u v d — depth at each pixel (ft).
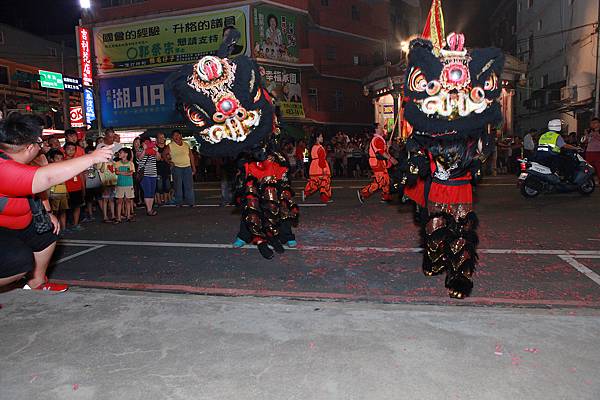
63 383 8.81
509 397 8.05
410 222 27.73
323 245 22.61
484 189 42.75
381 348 9.77
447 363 9.15
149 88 90.94
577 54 83.25
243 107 16.17
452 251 14.05
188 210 36.58
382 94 82.28
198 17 86.12
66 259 21.75
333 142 71.26
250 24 83.87
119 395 8.39
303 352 9.69
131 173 31.40
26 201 12.62
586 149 44.27
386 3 121.19
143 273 19.13
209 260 20.67
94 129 94.48
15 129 11.68
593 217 27.68
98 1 92.63
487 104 12.73
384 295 15.44
